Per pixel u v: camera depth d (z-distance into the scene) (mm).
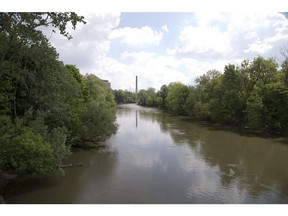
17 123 20766
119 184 22172
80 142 34969
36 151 19094
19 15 20516
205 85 73625
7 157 19172
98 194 20031
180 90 86875
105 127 34375
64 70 30000
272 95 44969
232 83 56000
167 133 48125
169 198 19469
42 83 24844
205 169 26562
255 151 34312
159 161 29250
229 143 39344
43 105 25219
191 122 66312
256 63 54188
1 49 22250
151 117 80188
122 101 188000
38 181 22453
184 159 30156
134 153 32656
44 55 24422
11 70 22844
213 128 54969
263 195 20203
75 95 32781
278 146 37281
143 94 158000
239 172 25734
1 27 21109
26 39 22797
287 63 43906
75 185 21766
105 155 31516
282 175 24906
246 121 54062
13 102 24891
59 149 21203
